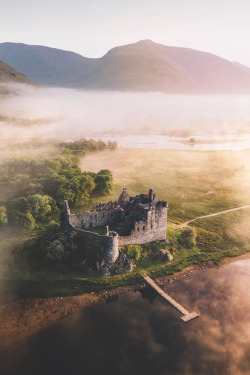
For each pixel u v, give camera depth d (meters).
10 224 110.38
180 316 77.81
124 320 76.38
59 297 83.06
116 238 90.12
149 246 100.44
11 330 72.62
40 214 118.50
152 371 63.62
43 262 92.25
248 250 107.62
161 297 84.06
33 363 64.25
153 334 72.50
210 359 66.81
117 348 68.56
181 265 97.19
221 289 88.19
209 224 124.44
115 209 107.19
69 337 71.06
